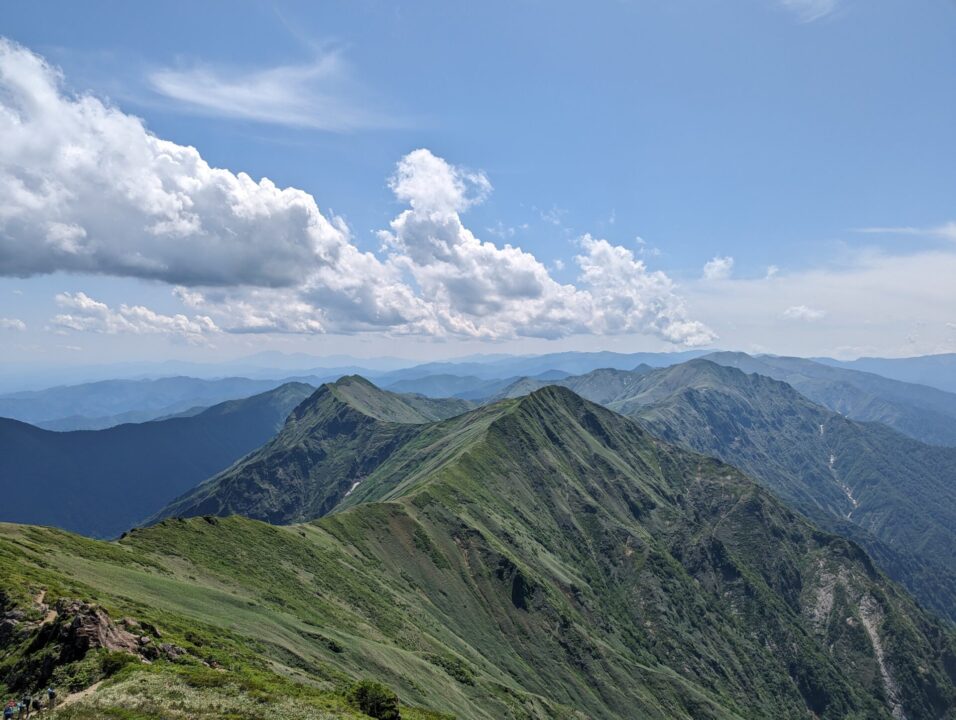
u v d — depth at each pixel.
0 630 49.12
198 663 50.94
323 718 43.88
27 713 39.16
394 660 97.12
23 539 76.06
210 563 102.62
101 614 50.28
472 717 96.31
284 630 82.69
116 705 39.66
